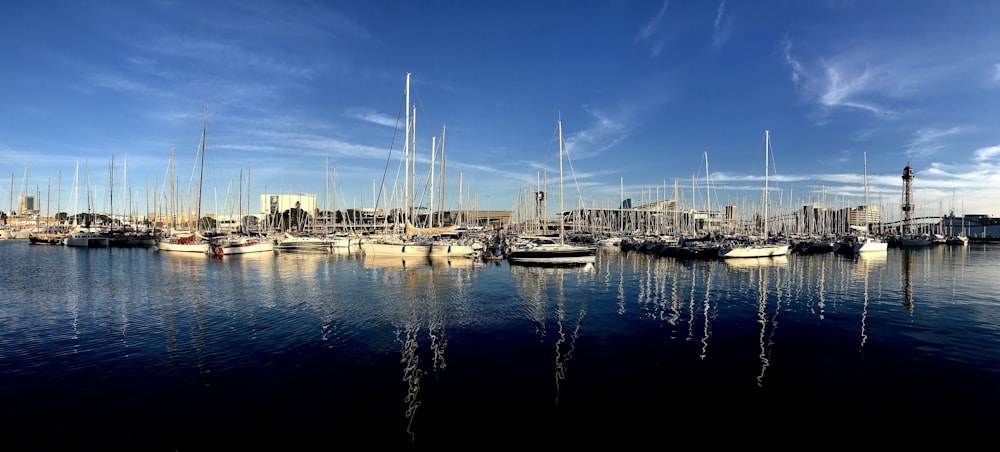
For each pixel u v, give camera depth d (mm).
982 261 59062
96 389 13109
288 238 73500
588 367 15195
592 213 115812
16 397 12539
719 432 10906
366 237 71625
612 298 28375
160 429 10875
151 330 19703
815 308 25406
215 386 13367
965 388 13438
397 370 14773
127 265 48000
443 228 54000
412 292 30344
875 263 55344
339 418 11469
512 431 10914
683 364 15562
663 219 108688
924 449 10148
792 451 10109
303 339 18297
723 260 58344
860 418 11602
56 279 36438
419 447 10188
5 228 115000
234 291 30547
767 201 70500
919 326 21078
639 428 11086
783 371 14891
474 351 16828
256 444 10258
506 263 51250
